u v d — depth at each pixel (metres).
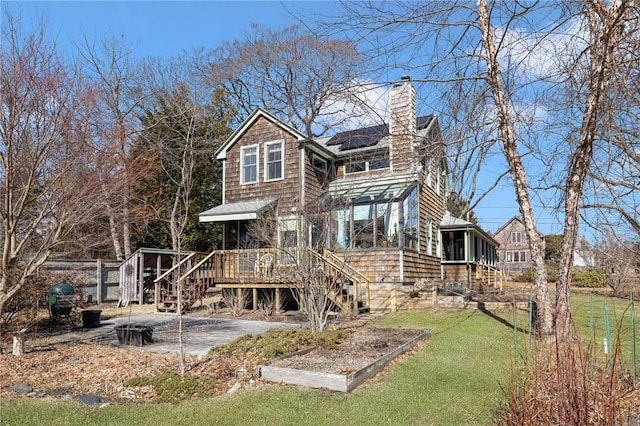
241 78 29.83
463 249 21.58
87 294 16.69
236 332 10.30
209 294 19.31
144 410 5.00
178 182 24.30
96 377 6.50
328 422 4.56
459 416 4.72
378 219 15.70
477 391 5.52
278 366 6.39
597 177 6.71
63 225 8.73
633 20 6.03
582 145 6.89
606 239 6.89
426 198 18.59
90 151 8.70
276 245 11.48
